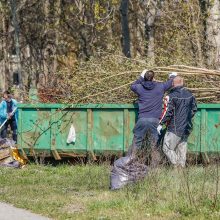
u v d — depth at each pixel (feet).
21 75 203.92
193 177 76.89
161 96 93.35
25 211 68.39
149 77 93.56
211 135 96.73
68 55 227.81
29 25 231.91
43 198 74.95
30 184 86.02
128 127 99.71
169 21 152.97
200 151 96.43
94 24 193.47
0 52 228.02
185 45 121.60
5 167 102.68
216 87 100.27
